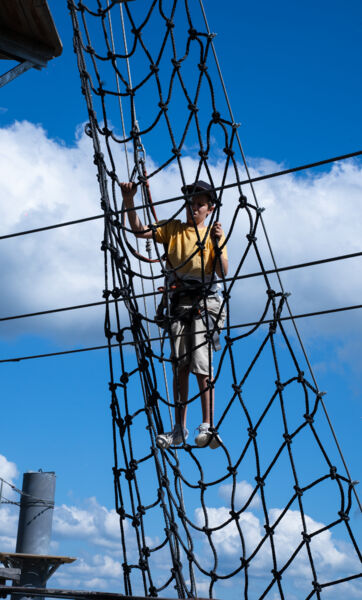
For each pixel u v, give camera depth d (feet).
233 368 14.42
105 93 15.99
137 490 14.96
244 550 13.89
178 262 16.28
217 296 16.20
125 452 15.17
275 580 13.71
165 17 15.11
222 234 15.11
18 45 19.06
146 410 15.44
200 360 15.60
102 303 15.39
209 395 15.21
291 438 13.91
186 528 14.56
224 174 14.46
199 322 15.85
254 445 14.16
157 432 15.81
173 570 14.34
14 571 31.58
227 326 14.38
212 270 16.12
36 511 39.93
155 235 16.22
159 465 14.93
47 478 40.68
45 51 19.48
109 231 15.65
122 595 11.76
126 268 15.94
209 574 14.05
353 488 13.35
